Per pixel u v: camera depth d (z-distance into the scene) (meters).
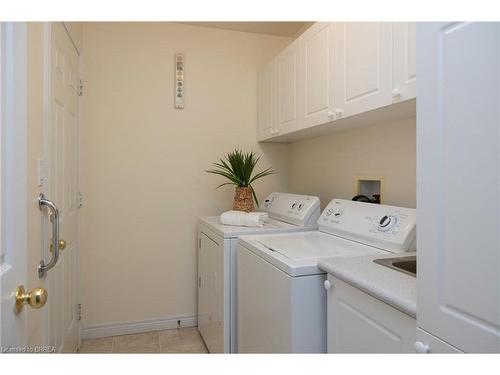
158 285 2.57
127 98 2.47
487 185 0.59
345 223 1.72
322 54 1.76
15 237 0.87
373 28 1.37
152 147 2.53
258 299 1.50
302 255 1.37
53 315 1.55
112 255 2.46
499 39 0.57
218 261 1.97
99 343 2.35
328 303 1.18
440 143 0.68
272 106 2.46
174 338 2.43
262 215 2.11
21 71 0.95
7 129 0.84
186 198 2.62
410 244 1.35
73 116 2.06
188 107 2.62
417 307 0.76
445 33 0.67
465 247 0.63
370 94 1.40
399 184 1.69
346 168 2.12
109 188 2.44
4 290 0.79
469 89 0.62
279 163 2.86
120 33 2.45
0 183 0.79
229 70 2.71
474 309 0.61
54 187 1.53
